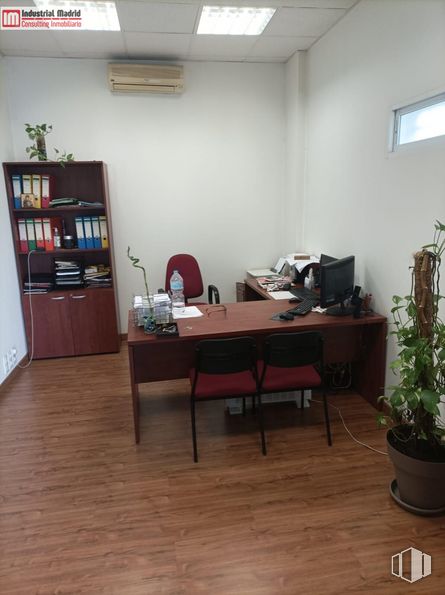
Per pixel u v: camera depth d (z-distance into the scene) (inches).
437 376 80.3
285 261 170.7
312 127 163.9
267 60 173.8
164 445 107.4
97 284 167.5
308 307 122.9
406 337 80.7
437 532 77.8
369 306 123.4
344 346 126.5
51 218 161.3
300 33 146.5
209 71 173.0
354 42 128.3
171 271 164.9
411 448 83.1
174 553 74.2
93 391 138.4
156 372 114.0
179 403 129.7
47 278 166.2
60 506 86.3
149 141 173.8
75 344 168.7
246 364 99.0
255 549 74.7
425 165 98.7
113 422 119.0
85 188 170.7
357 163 130.6
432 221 97.4
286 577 69.2
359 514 82.5
